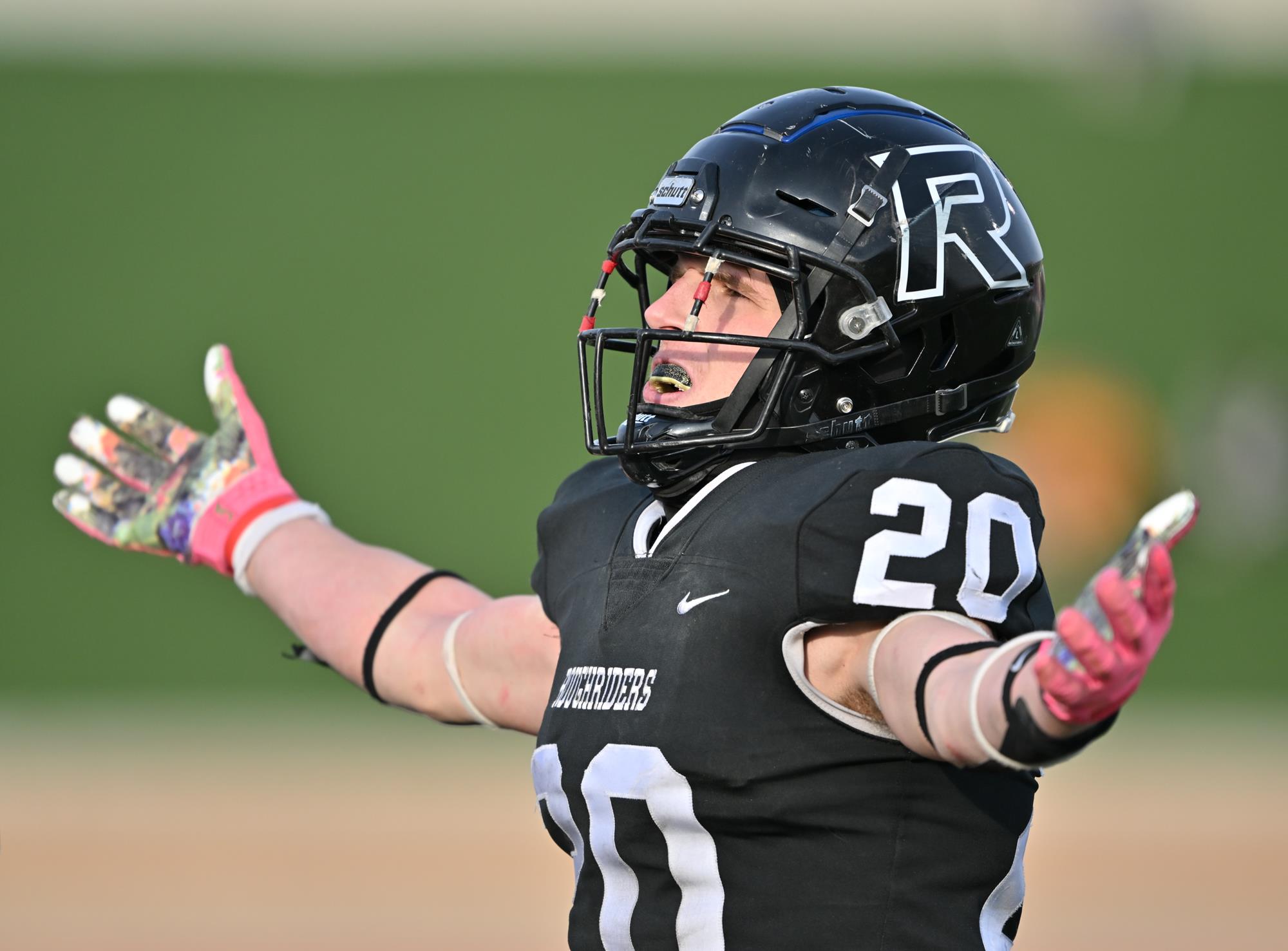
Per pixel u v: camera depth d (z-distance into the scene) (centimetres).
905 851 649
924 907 649
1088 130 5022
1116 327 4853
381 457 4569
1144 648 493
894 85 5134
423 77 4928
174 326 4697
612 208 4872
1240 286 4897
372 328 4694
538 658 812
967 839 659
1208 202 4947
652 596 688
